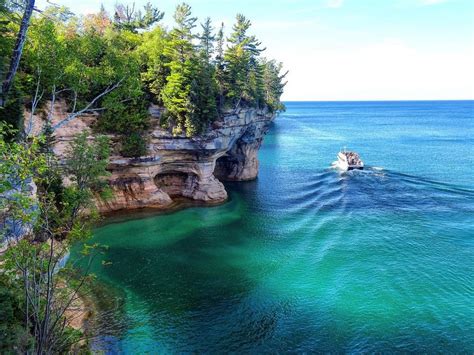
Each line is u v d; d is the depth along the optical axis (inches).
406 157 3503.9
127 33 2172.7
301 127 6953.7
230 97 2218.3
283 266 1337.4
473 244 1498.5
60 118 1635.1
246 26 2544.3
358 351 901.2
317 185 2527.1
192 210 1973.4
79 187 1307.8
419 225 1720.0
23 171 536.1
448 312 1048.2
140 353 883.4
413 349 906.1
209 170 2139.5
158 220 1801.2
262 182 2657.5
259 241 1571.1
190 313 1048.8
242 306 1088.2
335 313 1052.5
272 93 3555.6
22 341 524.7
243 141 2610.7
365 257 1397.6
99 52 1428.4
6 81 953.5
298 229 1707.7
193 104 1881.2
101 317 1001.5
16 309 596.7
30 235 668.7
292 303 1103.0
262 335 960.9
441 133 5551.2
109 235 1587.1
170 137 1929.1
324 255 1419.8
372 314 1043.3
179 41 1883.6
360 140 4879.4
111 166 1804.9
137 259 1379.2
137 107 1850.4
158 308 1066.7
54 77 1210.6
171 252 1450.5
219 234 1652.3
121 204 1887.3
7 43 1101.7
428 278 1233.4
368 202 2098.9
